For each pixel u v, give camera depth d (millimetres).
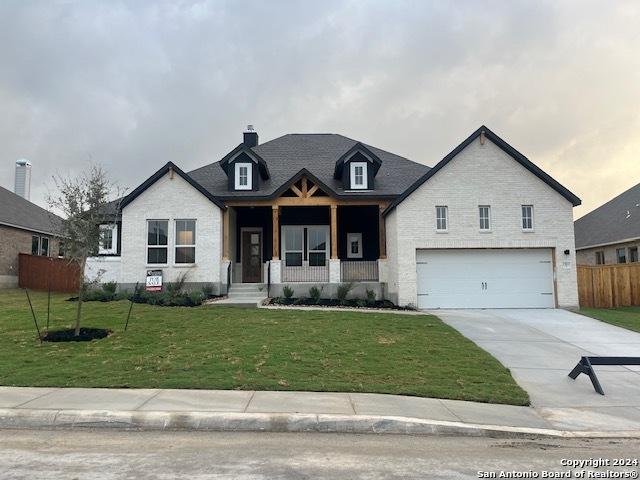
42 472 5035
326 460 5516
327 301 18719
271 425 6676
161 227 19828
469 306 18312
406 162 24469
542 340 12734
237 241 22844
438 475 5098
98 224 12500
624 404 8117
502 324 14852
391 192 20703
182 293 17938
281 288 20031
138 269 19531
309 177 20156
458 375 9289
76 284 24125
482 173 18578
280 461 5445
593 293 20766
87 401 7379
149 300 17297
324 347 10922
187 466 5242
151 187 19875
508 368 10109
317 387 8203
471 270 18500
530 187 18594
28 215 30641
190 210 19734
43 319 13758
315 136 27406
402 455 5770
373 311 16812
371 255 22531
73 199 11977
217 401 7434
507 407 7805
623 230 27844
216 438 6289
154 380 8438
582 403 8148
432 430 6691
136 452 5707
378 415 6926
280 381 8492
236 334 12055
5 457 5504
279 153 25281
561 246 18438
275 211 20469
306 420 6711
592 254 31531
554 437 6668
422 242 18297
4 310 15617
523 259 18594
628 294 20875
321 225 22672
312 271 20453
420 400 7805
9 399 7457
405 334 12617
